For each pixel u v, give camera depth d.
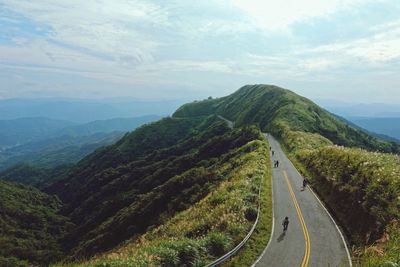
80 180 148.75
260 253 21.09
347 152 37.22
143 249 18.17
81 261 19.45
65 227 92.69
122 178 112.25
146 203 58.88
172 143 160.12
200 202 36.91
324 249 22.05
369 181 27.36
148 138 164.75
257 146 65.19
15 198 112.81
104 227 63.62
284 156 61.66
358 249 21.44
